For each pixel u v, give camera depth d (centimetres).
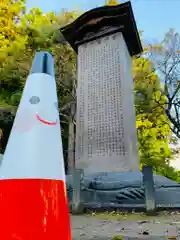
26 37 1593
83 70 986
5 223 145
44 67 220
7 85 1617
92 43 1024
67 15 1733
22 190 154
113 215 502
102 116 870
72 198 562
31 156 167
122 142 808
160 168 1934
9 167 164
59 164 176
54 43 1566
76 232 353
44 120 187
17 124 184
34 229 146
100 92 910
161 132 2030
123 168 773
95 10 1021
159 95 1775
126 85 893
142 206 529
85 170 806
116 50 955
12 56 1504
